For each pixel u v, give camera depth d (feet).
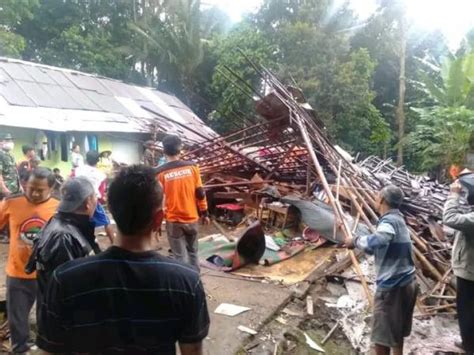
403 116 68.54
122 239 4.65
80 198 8.25
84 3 79.10
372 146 70.90
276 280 17.20
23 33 74.90
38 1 66.54
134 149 44.45
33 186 9.61
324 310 15.44
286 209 23.49
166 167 13.53
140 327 4.48
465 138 44.09
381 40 81.92
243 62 65.31
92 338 4.49
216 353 11.57
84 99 41.60
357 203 20.53
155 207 4.62
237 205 26.86
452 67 45.01
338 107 66.03
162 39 75.05
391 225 10.94
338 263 18.88
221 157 28.84
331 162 24.29
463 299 12.33
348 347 13.64
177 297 4.52
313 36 65.16
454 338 14.03
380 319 11.22
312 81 62.90
